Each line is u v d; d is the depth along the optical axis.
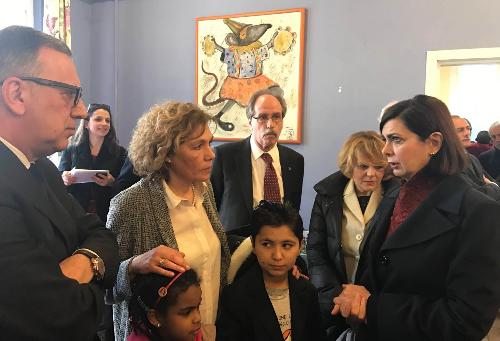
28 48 0.86
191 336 1.19
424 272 1.10
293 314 1.37
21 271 0.75
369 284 1.27
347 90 3.56
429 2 3.26
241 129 3.93
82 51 4.45
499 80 4.10
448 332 1.02
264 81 3.81
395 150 1.15
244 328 1.34
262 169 2.27
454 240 1.07
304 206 3.78
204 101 4.06
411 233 1.13
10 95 0.84
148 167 1.33
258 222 1.37
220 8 3.96
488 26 3.11
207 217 1.50
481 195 1.07
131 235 1.33
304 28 3.64
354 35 3.50
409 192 1.19
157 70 4.29
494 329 2.56
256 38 3.80
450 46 3.22
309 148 3.73
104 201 2.94
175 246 1.34
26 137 0.88
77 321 0.80
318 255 1.84
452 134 1.12
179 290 1.16
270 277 1.38
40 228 0.86
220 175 2.27
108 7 4.43
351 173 1.80
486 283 1.00
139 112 4.41
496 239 1.01
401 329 1.09
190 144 1.30
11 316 0.73
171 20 4.19
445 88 3.88
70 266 0.90
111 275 0.99
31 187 0.87
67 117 0.92
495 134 3.38
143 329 1.19
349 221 1.81
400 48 3.37
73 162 3.07
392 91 3.42
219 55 3.96
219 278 1.50
